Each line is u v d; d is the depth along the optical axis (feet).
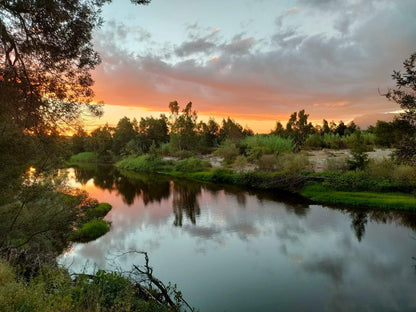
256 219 60.13
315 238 47.88
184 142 210.79
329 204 69.87
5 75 22.21
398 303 29.25
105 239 51.16
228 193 89.10
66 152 29.40
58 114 26.07
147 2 23.62
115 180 129.18
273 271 37.11
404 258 39.24
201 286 33.86
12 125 24.04
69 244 48.42
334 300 30.19
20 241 31.27
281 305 29.63
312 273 36.17
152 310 20.44
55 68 24.98
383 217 57.21
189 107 213.05
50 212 29.66
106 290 18.76
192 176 129.18
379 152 127.24
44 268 19.79
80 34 23.86
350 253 41.55
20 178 26.66
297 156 99.76
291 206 69.56
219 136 231.50
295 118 212.02
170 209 72.33
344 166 92.63
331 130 251.60
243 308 29.12
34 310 12.33
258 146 143.13
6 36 21.52
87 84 26.55
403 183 71.31
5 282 14.55
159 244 48.21
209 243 47.85
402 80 26.99
